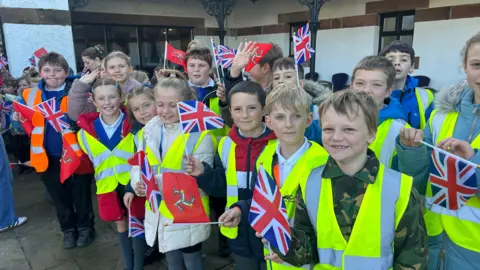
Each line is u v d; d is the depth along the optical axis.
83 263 2.93
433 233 1.64
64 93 3.25
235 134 2.04
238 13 10.51
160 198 2.09
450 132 1.66
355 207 1.32
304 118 1.71
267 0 9.66
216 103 2.87
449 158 1.50
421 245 1.29
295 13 9.09
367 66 1.87
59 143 3.04
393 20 7.50
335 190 1.36
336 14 8.27
